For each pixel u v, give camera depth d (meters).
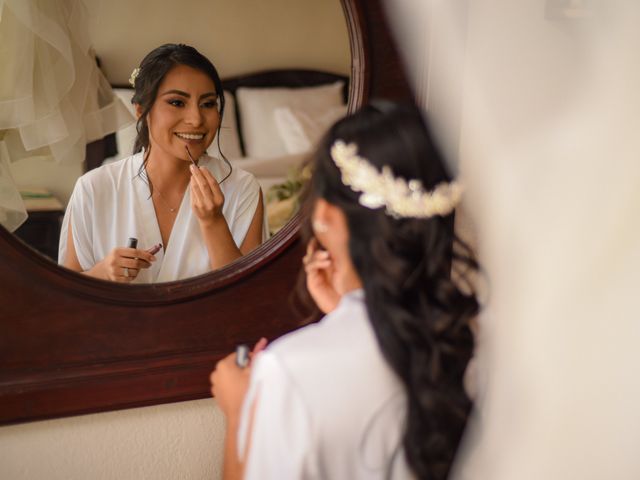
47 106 0.96
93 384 0.84
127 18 1.04
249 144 1.39
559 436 0.98
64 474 0.89
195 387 0.90
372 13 0.87
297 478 0.61
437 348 0.64
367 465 0.64
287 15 1.28
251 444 0.64
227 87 1.35
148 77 1.02
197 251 1.01
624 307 0.93
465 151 0.96
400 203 0.60
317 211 0.66
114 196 0.98
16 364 0.81
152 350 0.88
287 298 0.94
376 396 0.63
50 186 0.95
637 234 0.91
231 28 1.28
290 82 1.38
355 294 0.69
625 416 0.97
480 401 0.85
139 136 1.02
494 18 0.93
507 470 1.00
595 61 0.93
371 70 0.89
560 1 0.92
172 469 0.95
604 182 0.93
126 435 0.91
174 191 1.01
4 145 0.95
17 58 0.95
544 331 0.97
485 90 0.94
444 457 0.68
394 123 0.62
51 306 0.81
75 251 0.96
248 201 1.08
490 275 0.99
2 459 0.85
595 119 0.93
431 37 0.90
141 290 0.85
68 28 0.99
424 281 0.64
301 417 0.61
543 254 0.96
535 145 0.97
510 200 0.97
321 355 0.63
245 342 0.93
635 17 0.90
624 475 0.98
